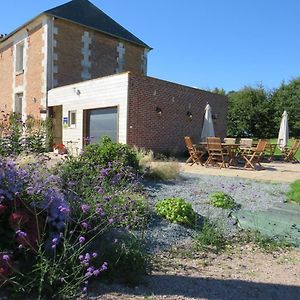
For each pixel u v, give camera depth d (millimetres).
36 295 2672
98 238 3555
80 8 18891
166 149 15352
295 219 5551
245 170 11328
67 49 17703
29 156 5660
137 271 3230
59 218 3188
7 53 20953
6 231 2943
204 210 5734
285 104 31812
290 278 3436
